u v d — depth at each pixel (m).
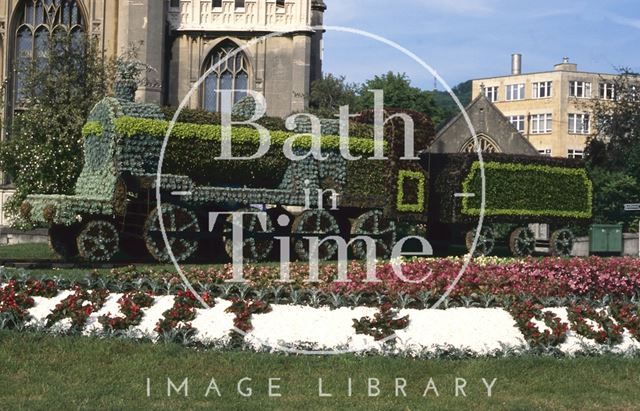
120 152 28.70
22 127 43.16
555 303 18.33
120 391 12.92
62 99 43.50
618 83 64.69
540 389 13.58
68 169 41.00
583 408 12.76
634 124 61.59
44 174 41.06
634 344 16.05
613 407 12.86
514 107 107.94
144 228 28.42
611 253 47.09
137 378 13.54
